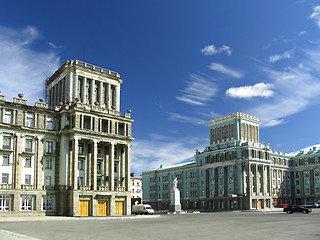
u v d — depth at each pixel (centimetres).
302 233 3262
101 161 8531
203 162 14712
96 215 7900
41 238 2952
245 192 12669
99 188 8144
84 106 8288
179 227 4109
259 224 4478
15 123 7562
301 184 14825
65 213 7681
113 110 8912
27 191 7419
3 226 4394
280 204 13362
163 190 16288
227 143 13825
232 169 13250
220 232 3428
